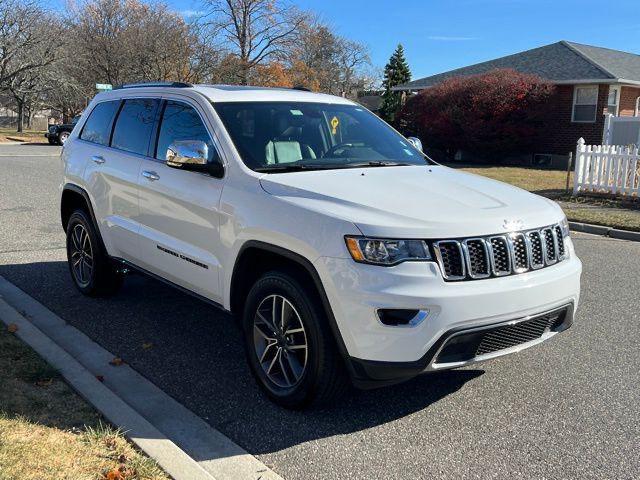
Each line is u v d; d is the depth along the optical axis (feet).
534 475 10.64
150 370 14.69
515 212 12.41
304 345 12.25
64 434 11.08
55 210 36.22
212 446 11.34
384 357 11.01
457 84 82.69
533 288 11.87
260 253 13.09
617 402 13.41
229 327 17.65
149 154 16.70
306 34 144.46
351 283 11.03
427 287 10.91
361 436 11.87
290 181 13.01
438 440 11.76
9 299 19.42
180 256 15.15
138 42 114.11
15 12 128.36
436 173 15.11
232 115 15.01
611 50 96.89
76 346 15.89
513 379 14.53
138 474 9.94
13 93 152.97
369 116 18.10
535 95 78.02
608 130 60.44
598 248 30.60
